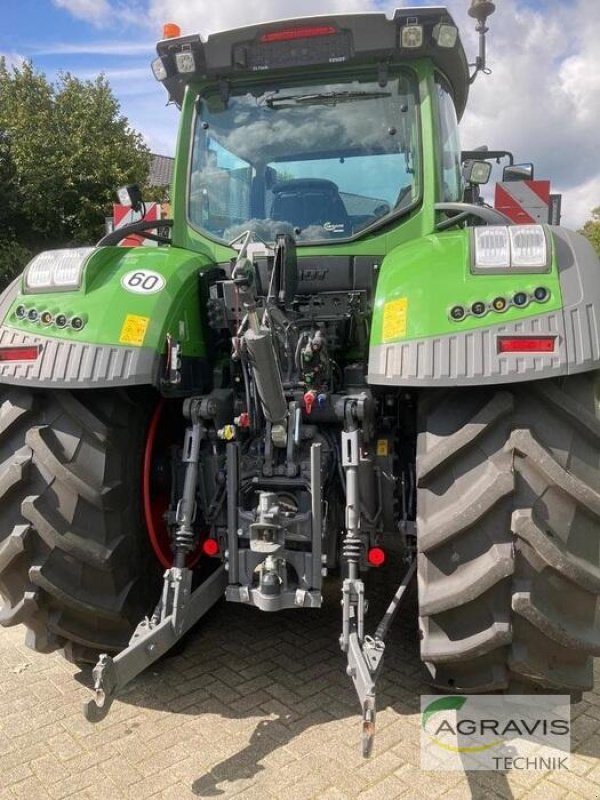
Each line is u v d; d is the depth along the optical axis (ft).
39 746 8.21
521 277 7.48
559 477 7.11
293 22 10.33
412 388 9.08
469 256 7.68
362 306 9.98
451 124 11.94
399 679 9.50
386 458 9.20
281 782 7.54
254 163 11.07
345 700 9.06
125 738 8.34
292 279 9.43
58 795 7.41
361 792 7.38
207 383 9.86
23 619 8.68
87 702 6.84
